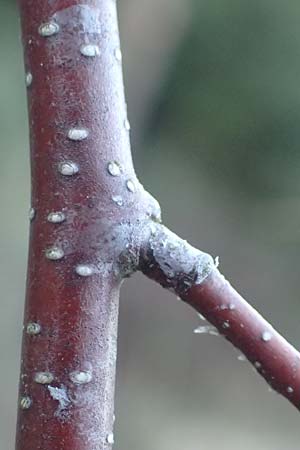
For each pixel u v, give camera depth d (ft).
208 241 4.53
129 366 4.11
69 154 0.58
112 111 0.58
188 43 4.64
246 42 4.68
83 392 0.57
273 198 4.52
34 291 0.58
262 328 0.58
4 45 3.45
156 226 0.58
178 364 4.13
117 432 3.73
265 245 4.43
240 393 4.03
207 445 3.71
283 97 4.68
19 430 0.58
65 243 0.58
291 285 4.29
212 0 4.61
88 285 0.58
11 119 3.34
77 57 0.58
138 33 4.18
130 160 0.59
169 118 4.70
